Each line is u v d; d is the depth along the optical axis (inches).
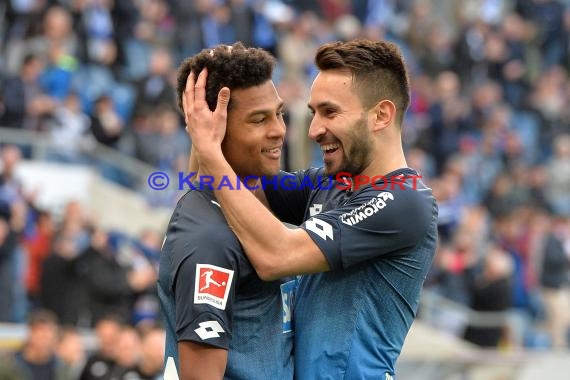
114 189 682.8
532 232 753.6
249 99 194.4
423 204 201.0
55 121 664.4
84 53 727.1
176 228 194.5
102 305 539.5
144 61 777.6
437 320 658.8
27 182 641.0
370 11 1023.6
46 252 550.3
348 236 194.7
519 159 899.4
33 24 713.0
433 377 555.8
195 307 186.2
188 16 817.5
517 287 717.3
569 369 571.8
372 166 203.3
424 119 866.8
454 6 1130.0
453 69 976.9
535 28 1080.2
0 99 647.1
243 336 193.8
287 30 861.2
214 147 191.9
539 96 997.8
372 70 199.9
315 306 200.7
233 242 190.4
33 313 501.0
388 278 201.0
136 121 708.7
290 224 230.2
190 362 185.9
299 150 356.8
